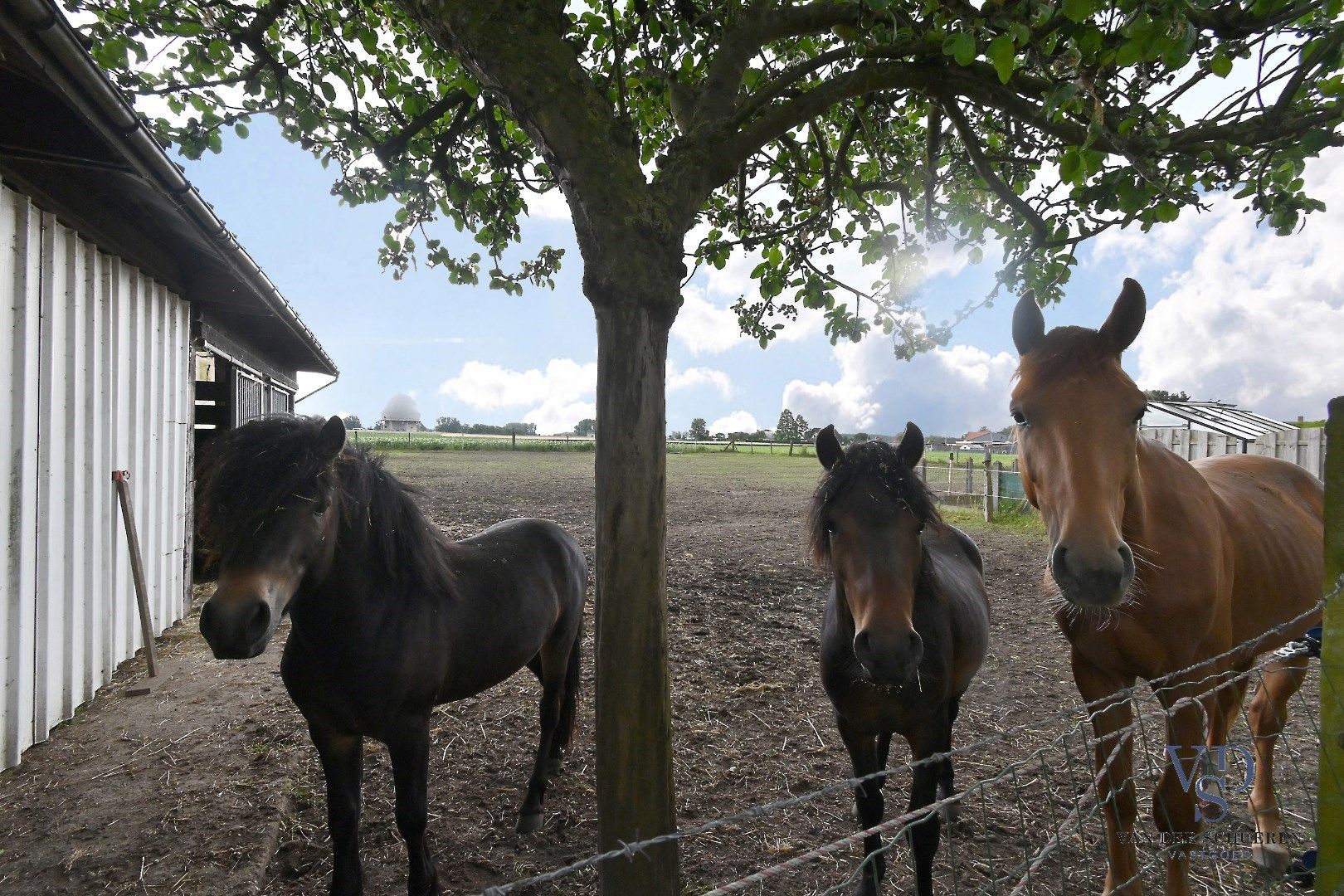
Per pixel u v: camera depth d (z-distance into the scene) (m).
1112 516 1.93
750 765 3.61
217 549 2.08
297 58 2.45
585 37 2.48
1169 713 1.95
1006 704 4.47
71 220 4.11
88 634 4.32
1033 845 2.94
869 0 1.50
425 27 1.62
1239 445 11.13
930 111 2.81
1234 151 2.19
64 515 4.03
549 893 2.67
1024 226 2.84
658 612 1.60
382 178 2.60
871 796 2.49
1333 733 1.18
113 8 2.23
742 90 2.82
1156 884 2.66
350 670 2.30
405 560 2.46
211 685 4.54
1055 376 2.14
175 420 6.00
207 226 4.39
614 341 1.56
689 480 23.08
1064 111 2.07
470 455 31.50
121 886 2.56
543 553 3.47
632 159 1.58
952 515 13.82
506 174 2.86
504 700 4.47
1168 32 1.40
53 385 3.90
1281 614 2.72
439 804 3.26
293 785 3.29
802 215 3.18
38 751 3.63
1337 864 1.17
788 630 6.07
